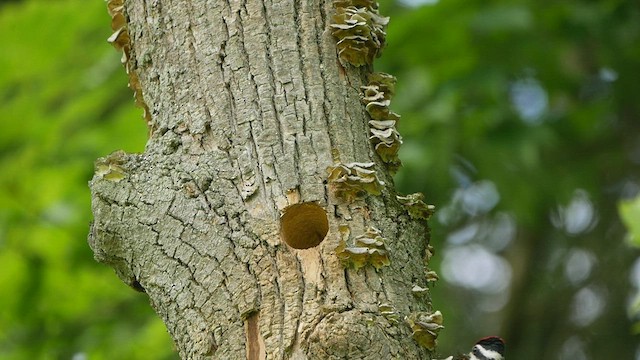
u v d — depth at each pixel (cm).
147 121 531
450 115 986
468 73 1012
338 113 482
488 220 1249
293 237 468
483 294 1382
